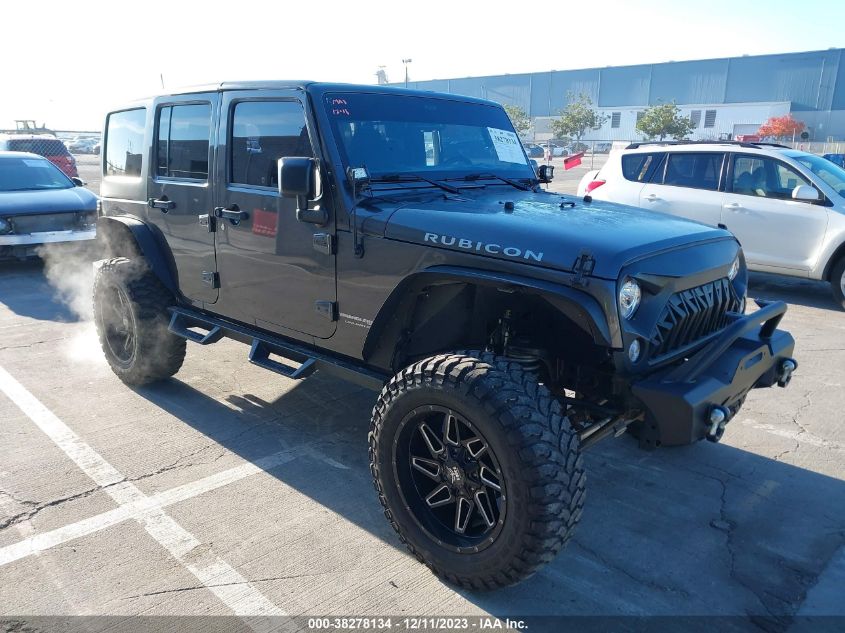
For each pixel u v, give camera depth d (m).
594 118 61.81
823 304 7.86
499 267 2.71
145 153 4.58
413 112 3.70
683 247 2.92
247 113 3.70
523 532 2.47
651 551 3.11
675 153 8.64
